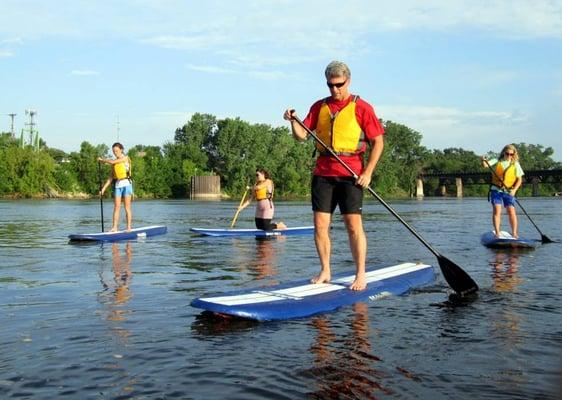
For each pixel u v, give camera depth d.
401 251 9.08
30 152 66.06
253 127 83.00
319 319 4.39
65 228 14.82
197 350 3.60
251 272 6.89
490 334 3.95
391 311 4.66
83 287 5.80
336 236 12.17
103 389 2.97
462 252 8.93
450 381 3.07
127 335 3.94
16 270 7.01
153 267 7.32
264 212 12.88
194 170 75.69
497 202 10.31
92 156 67.50
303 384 3.03
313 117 5.59
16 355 3.51
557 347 3.65
